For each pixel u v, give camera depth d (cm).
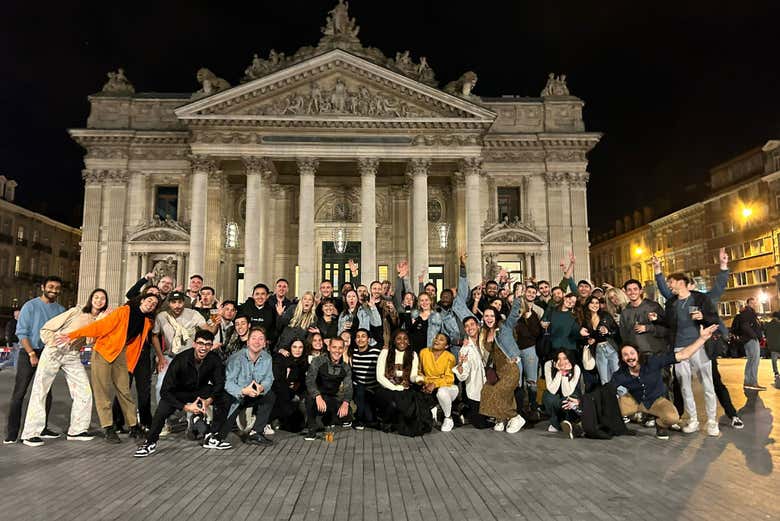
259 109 3472
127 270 3762
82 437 1041
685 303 1063
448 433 1100
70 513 616
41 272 6181
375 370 1184
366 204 3438
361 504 646
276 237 3959
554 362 1122
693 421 1048
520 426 1107
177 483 737
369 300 1274
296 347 1135
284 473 788
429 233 4019
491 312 1183
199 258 3353
